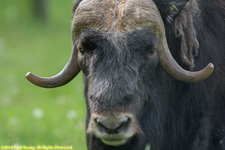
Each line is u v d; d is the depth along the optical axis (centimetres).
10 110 5438
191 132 2506
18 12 11700
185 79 2248
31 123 4228
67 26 11169
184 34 2378
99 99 2058
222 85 2531
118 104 2052
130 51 2125
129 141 2166
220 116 2541
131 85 2098
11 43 9881
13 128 3947
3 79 7344
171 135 2517
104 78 2089
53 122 4209
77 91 6688
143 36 2145
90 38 2134
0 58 8588
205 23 2506
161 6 2281
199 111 2483
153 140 2341
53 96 6562
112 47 2116
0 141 3509
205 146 2484
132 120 2083
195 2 2420
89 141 2245
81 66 2225
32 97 6475
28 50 9412
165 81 2409
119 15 2170
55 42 10112
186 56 2380
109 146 2191
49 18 11656
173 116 2509
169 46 2394
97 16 2177
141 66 2156
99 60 2120
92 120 2078
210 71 2189
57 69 8112
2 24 11019
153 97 2298
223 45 2556
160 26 2214
